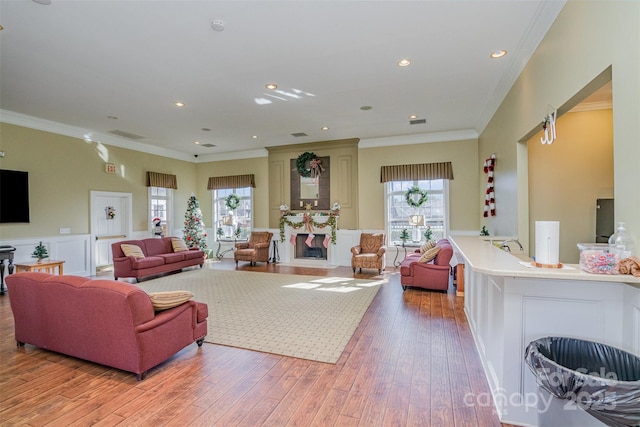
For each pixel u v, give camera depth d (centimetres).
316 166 786
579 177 423
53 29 296
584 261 185
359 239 760
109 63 365
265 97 474
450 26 296
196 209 848
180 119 580
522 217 380
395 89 446
